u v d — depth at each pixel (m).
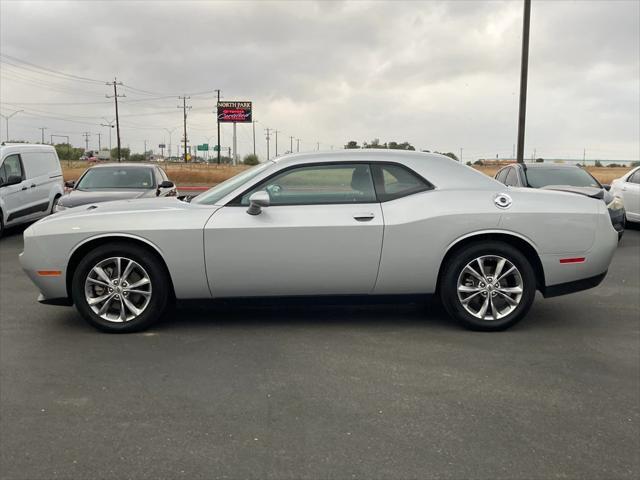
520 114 20.33
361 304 5.21
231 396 3.76
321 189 5.12
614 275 7.85
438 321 5.50
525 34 19.81
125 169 11.75
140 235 4.96
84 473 2.84
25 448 3.09
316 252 4.98
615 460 2.98
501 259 5.09
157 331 5.18
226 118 95.06
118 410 3.55
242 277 5.02
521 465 2.92
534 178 11.12
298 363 4.37
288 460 2.96
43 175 13.14
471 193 5.13
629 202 12.57
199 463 2.94
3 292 6.79
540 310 5.96
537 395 3.79
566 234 5.11
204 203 5.19
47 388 3.89
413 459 2.97
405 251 5.01
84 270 5.02
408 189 5.16
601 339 4.99
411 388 3.89
